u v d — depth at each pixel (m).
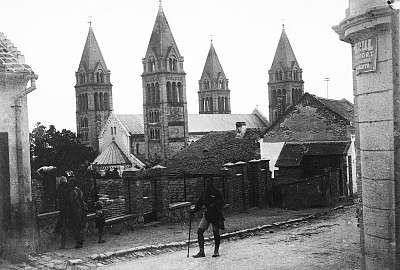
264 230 21.12
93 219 18.81
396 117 7.43
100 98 158.25
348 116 48.69
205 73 184.75
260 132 51.12
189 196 28.92
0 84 15.76
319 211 27.91
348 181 40.19
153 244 17.19
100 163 113.75
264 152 50.81
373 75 7.83
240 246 16.25
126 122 143.88
